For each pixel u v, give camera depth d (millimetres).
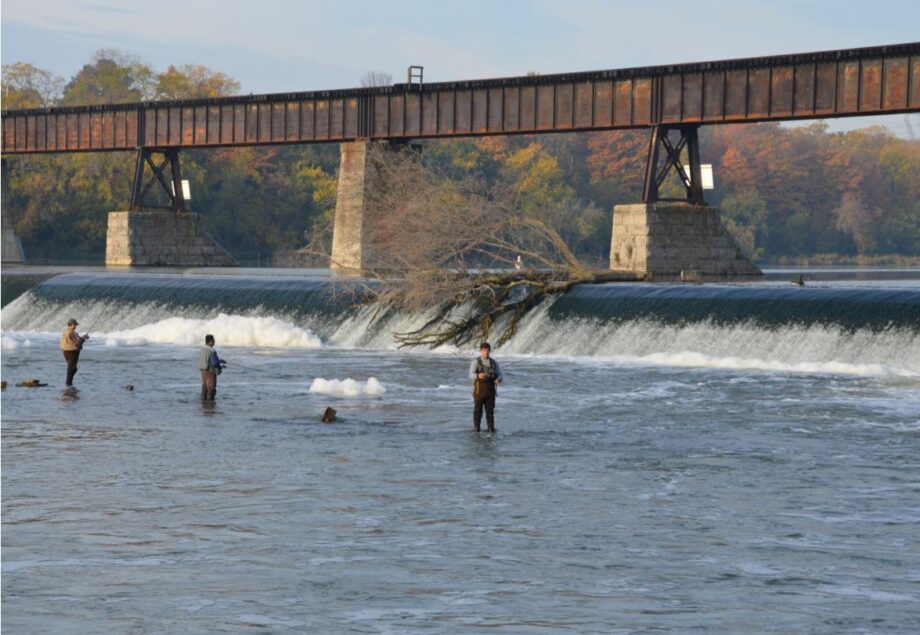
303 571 45469
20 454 69312
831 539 50281
